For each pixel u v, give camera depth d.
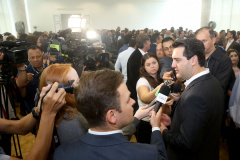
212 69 1.71
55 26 12.98
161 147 0.71
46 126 0.64
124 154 0.49
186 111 0.90
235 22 9.08
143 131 1.66
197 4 12.45
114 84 0.52
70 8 12.94
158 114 0.89
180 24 14.06
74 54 1.53
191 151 0.92
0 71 1.15
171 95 1.19
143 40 2.21
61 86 0.68
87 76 0.55
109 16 13.49
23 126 0.81
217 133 1.00
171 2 13.95
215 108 0.92
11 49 1.13
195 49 0.94
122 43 6.47
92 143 0.51
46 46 2.08
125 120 0.55
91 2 13.09
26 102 1.73
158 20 14.11
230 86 2.12
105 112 0.51
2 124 0.80
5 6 8.79
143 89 1.46
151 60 1.52
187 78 1.02
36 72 1.89
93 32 3.23
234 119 1.59
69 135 0.70
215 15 10.23
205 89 0.90
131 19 13.77
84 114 0.53
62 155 0.52
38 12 12.70
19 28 5.46
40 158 0.62
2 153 0.69
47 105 0.65
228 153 2.14
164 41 2.13
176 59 0.99
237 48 3.94
